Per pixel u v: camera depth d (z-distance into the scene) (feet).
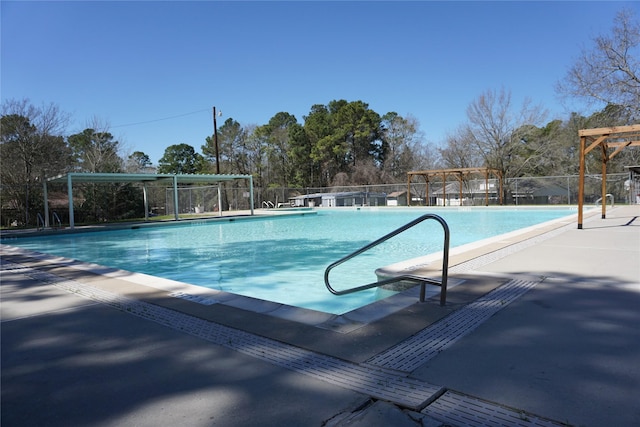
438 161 146.00
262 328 11.05
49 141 68.39
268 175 153.48
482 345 9.18
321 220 69.82
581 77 74.33
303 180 153.28
